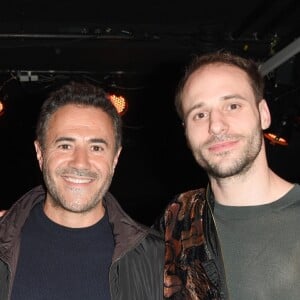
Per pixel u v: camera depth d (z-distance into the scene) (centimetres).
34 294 228
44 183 255
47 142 250
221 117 240
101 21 541
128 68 624
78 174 242
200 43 555
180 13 527
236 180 238
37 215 252
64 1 498
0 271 233
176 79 620
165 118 724
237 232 233
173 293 241
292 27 543
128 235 244
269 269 223
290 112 542
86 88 260
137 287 242
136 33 552
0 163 834
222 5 506
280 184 243
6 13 523
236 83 246
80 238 245
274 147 764
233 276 227
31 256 238
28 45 559
